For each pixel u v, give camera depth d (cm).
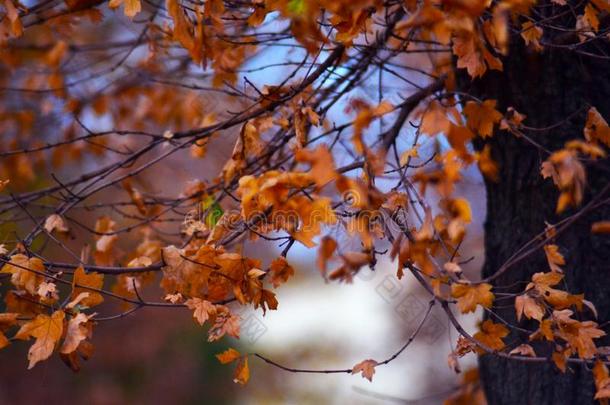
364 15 296
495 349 316
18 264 316
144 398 1243
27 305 323
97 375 1220
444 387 1032
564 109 384
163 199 438
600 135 331
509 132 398
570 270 378
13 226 468
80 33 629
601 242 374
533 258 385
